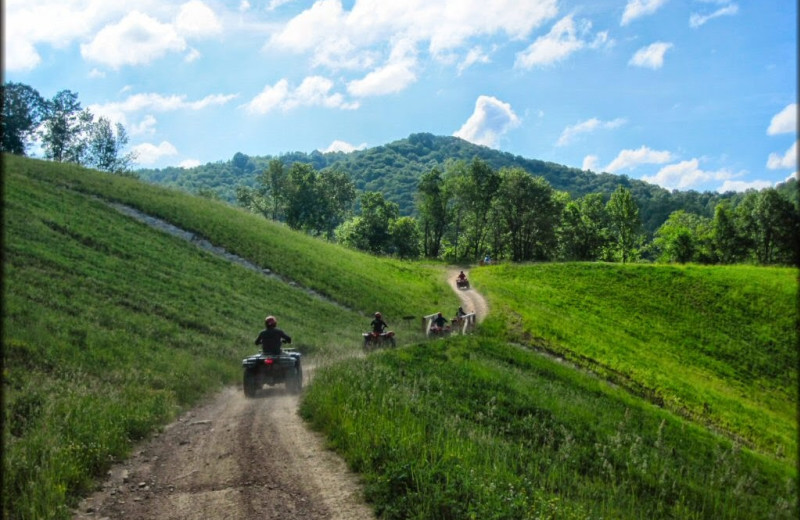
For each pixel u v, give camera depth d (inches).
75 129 3587.6
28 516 218.8
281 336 605.0
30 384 431.8
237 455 320.2
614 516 285.7
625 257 4424.2
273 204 4574.3
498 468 296.2
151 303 959.6
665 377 1382.9
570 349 1373.0
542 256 4503.0
